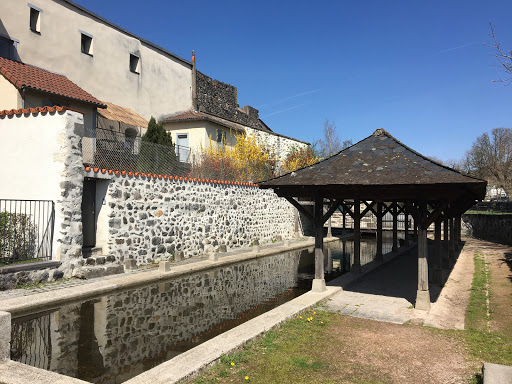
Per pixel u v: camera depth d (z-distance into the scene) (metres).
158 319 7.20
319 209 8.90
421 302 7.57
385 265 13.88
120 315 7.34
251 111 32.25
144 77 21.03
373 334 5.99
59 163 9.59
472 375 4.46
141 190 11.98
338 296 8.74
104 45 18.67
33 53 15.39
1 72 12.73
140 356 5.46
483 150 43.78
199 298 8.83
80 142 9.96
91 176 10.41
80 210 9.91
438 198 7.57
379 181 7.13
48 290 8.38
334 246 20.62
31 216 9.83
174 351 5.66
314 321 6.67
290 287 10.18
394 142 8.93
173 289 9.60
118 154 12.16
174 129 21.77
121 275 10.27
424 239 7.65
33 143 9.98
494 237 22.25
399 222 31.30
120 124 17.55
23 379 4.12
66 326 6.65
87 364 5.15
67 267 9.55
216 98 27.22
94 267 9.94
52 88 13.47
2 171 10.35
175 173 14.41
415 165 7.62
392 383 4.27
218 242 15.51
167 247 12.90
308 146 30.64
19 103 12.58
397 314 7.20
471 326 6.46
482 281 10.38
